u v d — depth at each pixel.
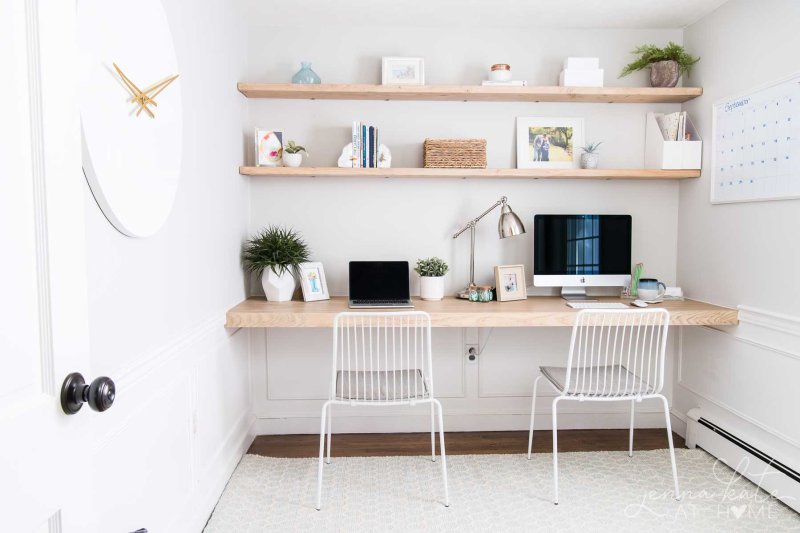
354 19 2.73
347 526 1.98
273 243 2.62
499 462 2.52
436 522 2.00
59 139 0.77
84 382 0.82
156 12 1.52
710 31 2.63
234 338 2.53
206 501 2.02
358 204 2.88
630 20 2.75
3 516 0.63
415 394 2.15
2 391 0.64
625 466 2.46
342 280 2.89
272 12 2.65
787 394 2.11
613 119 2.92
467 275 2.93
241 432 2.63
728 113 2.47
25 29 0.70
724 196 2.51
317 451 2.68
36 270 0.72
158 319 1.60
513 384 2.98
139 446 1.46
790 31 2.09
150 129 1.47
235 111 2.56
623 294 2.86
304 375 2.92
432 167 2.70
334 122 2.85
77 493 0.80
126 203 1.33
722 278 2.54
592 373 2.36
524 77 2.87
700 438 2.64
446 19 2.74
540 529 1.95
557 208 2.93
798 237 2.06
